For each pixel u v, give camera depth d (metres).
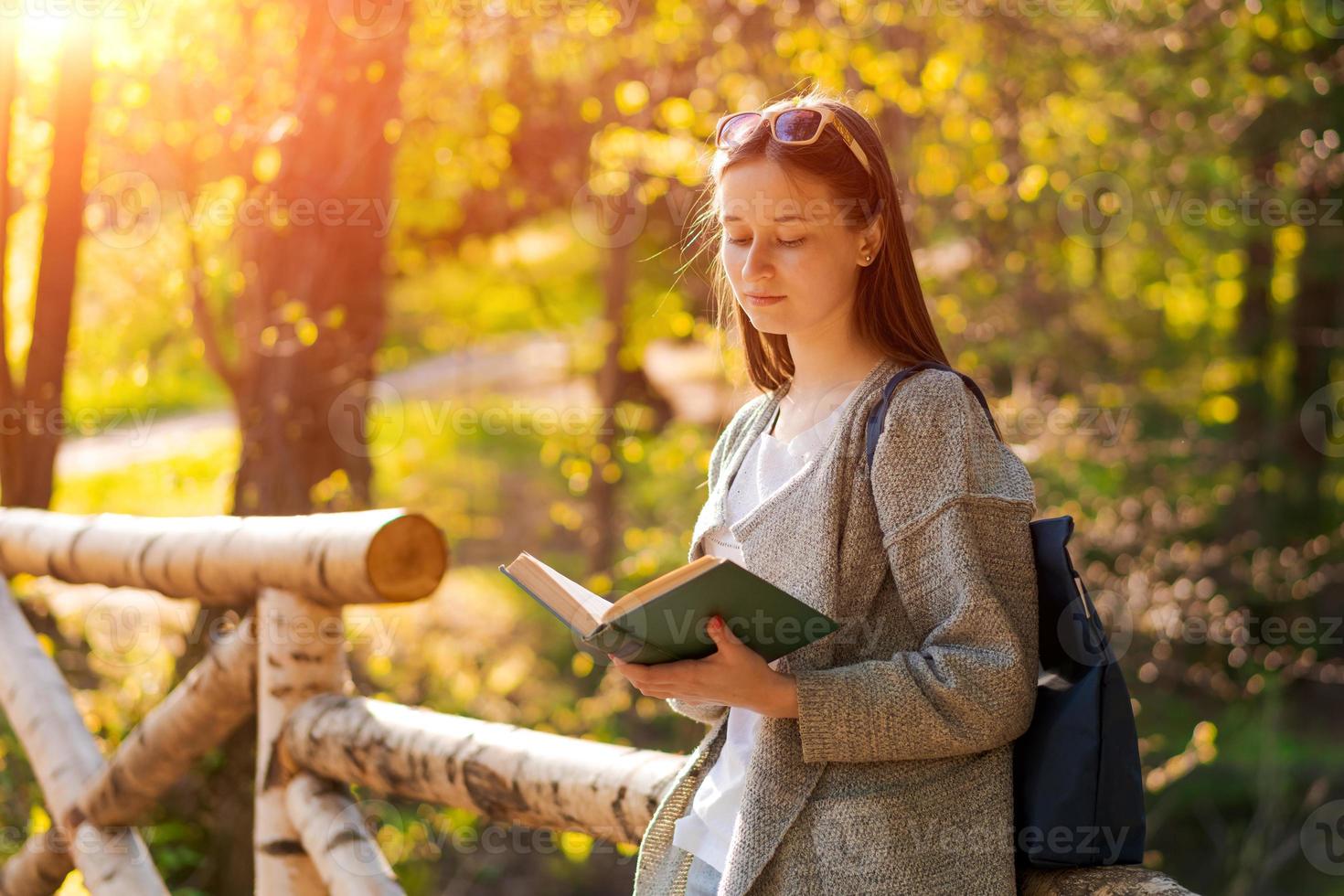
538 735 2.04
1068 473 7.40
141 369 5.44
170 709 2.72
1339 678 7.72
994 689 1.32
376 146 4.60
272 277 4.65
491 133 6.14
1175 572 7.79
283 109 4.63
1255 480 9.13
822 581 1.42
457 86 5.57
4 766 4.16
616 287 9.63
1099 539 7.45
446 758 2.06
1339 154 7.96
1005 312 7.41
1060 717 1.38
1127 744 1.37
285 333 4.61
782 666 1.45
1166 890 1.31
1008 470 1.41
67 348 4.66
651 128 6.12
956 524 1.35
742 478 1.59
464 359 13.63
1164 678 8.27
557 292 13.38
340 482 4.74
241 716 2.63
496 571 9.70
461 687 6.51
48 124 4.84
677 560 6.97
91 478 8.36
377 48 4.41
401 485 9.88
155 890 2.90
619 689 6.61
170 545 2.58
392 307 12.97
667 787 1.78
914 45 5.98
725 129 1.54
